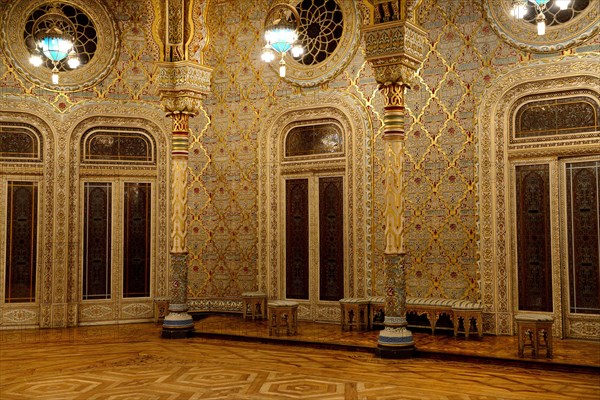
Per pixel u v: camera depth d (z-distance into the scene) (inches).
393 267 351.3
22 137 462.9
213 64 500.4
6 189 457.7
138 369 319.0
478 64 409.1
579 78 378.3
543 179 391.2
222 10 499.5
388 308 350.6
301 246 470.6
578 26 378.9
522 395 263.4
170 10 426.9
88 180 474.9
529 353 336.8
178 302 422.3
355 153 447.5
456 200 413.7
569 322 382.9
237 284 486.9
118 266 478.6
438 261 418.0
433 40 425.1
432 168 422.9
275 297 472.7
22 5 463.2
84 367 324.5
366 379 294.5
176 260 425.4
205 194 497.0
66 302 462.6
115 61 480.7
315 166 463.5
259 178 480.4
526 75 393.1
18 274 458.3
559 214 385.7
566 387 277.0
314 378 297.1
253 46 488.4
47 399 261.7
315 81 464.4
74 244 466.9
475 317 383.2
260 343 394.6
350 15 454.6
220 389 276.5
